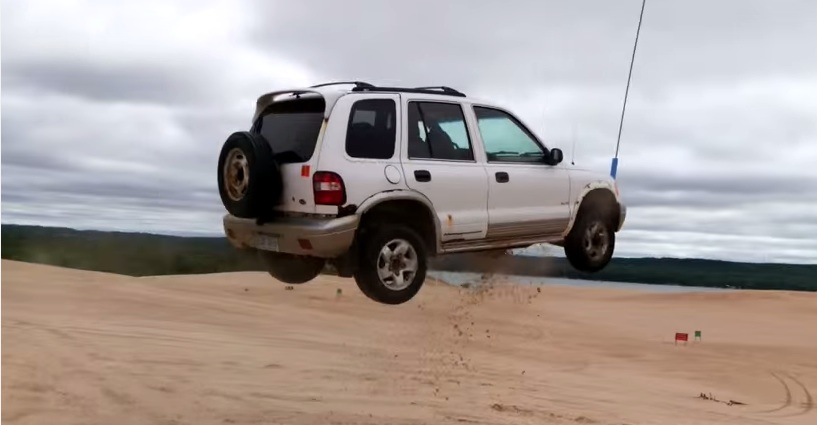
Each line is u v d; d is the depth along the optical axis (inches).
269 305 759.1
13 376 311.1
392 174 217.9
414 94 229.5
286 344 514.9
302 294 853.2
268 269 238.2
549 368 561.9
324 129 214.2
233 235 231.1
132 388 313.0
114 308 644.7
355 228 210.7
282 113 230.2
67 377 320.5
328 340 559.8
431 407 353.4
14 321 497.0
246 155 211.5
